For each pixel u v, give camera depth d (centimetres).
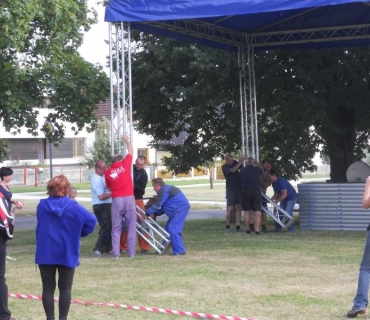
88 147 5622
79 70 2212
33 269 1282
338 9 1850
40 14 1970
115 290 1057
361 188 1833
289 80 2225
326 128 2312
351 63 2202
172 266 1284
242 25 1967
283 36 2075
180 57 2167
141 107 2302
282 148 2312
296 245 1545
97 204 1475
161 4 1527
